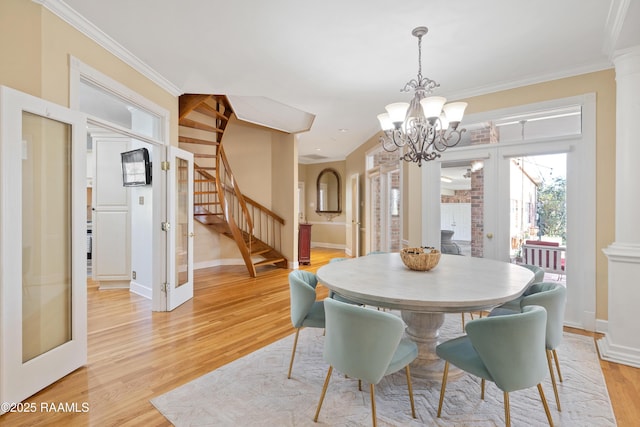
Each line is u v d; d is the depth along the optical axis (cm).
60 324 222
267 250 602
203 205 589
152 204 364
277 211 651
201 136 595
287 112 529
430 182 399
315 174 952
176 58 291
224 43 265
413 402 180
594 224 302
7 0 192
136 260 428
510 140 350
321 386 208
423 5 213
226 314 349
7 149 180
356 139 655
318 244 948
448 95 376
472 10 218
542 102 326
